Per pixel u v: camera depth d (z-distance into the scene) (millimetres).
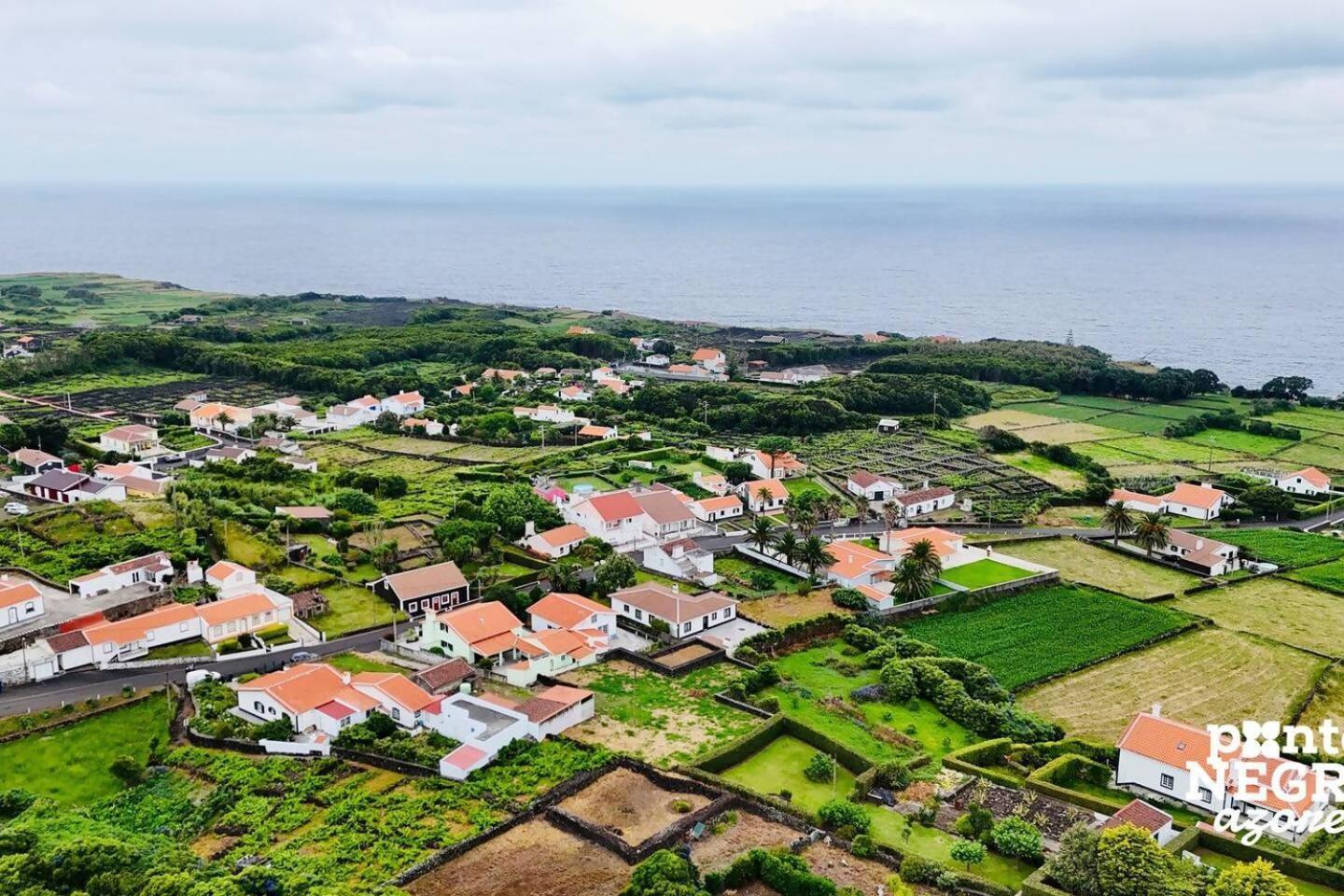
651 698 108938
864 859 80562
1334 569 158500
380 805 86562
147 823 84438
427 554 147625
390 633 125188
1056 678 118625
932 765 96625
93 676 110750
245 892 71562
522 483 188750
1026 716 107500
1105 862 73750
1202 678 119562
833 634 129250
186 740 98688
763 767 95500
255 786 89875
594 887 75625
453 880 76312
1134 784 94625
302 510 162125
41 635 115250
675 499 173125
